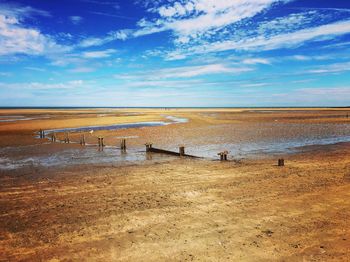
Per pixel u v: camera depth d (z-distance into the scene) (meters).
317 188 12.45
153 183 13.93
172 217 9.50
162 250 7.30
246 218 9.26
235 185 13.29
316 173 15.34
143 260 6.84
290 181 13.75
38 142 29.83
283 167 17.11
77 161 20.02
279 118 72.44
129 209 10.34
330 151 23.52
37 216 9.80
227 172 16.11
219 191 12.37
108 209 10.37
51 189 13.08
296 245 7.39
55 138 32.38
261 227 8.55
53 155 22.42
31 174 16.11
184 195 11.91
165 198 11.55
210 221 9.09
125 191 12.66
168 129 42.91
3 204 11.08
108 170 17.06
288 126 48.12
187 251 7.21
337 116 80.88
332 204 10.38
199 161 19.81
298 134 36.06
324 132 38.41
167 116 82.75
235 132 38.50
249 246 7.39
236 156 21.75
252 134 36.16
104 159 20.80
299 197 11.27
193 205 10.64
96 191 12.70
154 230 8.52
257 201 10.91
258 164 18.27
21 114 101.06
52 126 47.75
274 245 7.42
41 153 23.30
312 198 11.11
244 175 15.27
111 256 7.06
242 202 10.84
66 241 7.93
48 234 8.38
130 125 50.19
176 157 21.52
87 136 34.78
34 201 11.41
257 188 12.68
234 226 8.66
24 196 12.08
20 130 41.09
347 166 17.08
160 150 23.19
